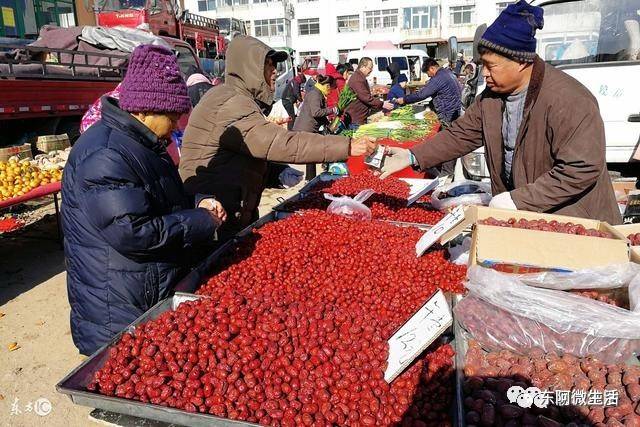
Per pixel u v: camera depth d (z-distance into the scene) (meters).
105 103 2.17
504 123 2.67
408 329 1.81
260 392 1.71
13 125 6.19
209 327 1.94
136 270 2.20
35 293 4.50
